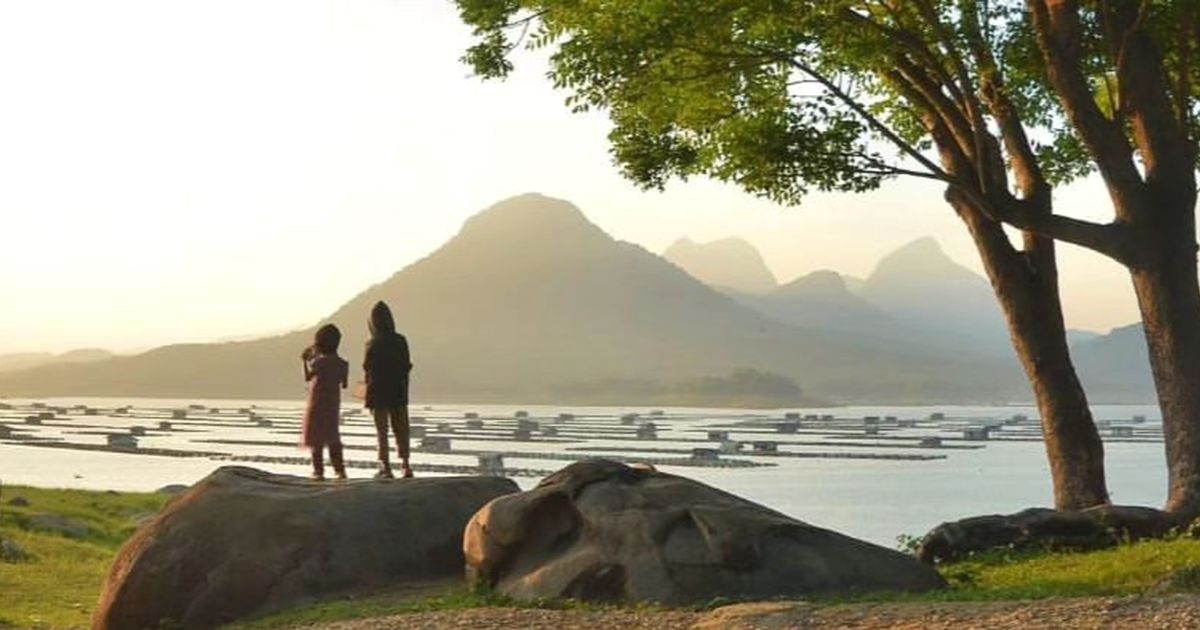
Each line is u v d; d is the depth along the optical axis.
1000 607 10.91
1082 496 20.80
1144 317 19.83
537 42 20.50
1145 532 18.31
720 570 12.64
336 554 14.52
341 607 13.43
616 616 11.76
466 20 20.50
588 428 175.12
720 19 18.67
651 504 13.34
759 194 20.73
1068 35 19.47
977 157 20.19
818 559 12.98
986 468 88.12
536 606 12.61
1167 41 21.06
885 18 21.39
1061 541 18.28
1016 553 18.03
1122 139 19.62
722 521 13.00
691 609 12.09
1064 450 20.98
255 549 14.45
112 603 14.43
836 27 19.39
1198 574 11.94
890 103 24.39
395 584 14.56
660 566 12.71
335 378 17.78
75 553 25.06
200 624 14.06
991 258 21.48
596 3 19.50
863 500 60.41
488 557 13.84
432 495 15.55
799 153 20.06
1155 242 19.59
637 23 18.73
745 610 11.40
